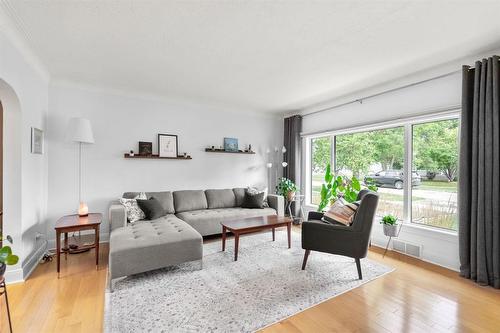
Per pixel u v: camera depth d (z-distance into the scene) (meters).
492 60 2.39
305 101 4.48
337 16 1.97
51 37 2.31
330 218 2.95
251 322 1.81
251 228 3.09
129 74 3.24
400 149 3.49
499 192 2.33
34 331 1.69
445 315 1.93
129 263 2.32
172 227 3.01
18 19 2.03
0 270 1.46
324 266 2.82
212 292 2.23
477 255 2.43
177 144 4.37
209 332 1.70
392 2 1.79
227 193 4.64
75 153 3.57
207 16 1.99
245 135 5.15
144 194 3.82
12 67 2.23
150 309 1.96
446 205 3.00
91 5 1.86
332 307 2.03
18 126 2.42
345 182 4.08
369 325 1.80
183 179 4.46
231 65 2.94
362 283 2.43
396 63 2.84
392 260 3.04
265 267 2.78
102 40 2.38
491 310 2.00
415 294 2.23
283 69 3.05
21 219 2.43
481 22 2.02
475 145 2.48
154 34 2.27
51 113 3.40
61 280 2.43
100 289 2.26
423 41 2.35
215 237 3.95
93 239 3.59
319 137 4.94
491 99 2.40
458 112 2.77
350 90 3.83
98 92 3.72
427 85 3.06
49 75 3.27
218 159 4.83
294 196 4.95
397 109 3.40
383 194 3.71
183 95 4.16
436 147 3.11
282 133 5.64
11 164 2.40
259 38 2.33
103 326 1.75
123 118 3.91
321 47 2.48
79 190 3.59
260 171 5.36
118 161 3.88
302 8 1.88
